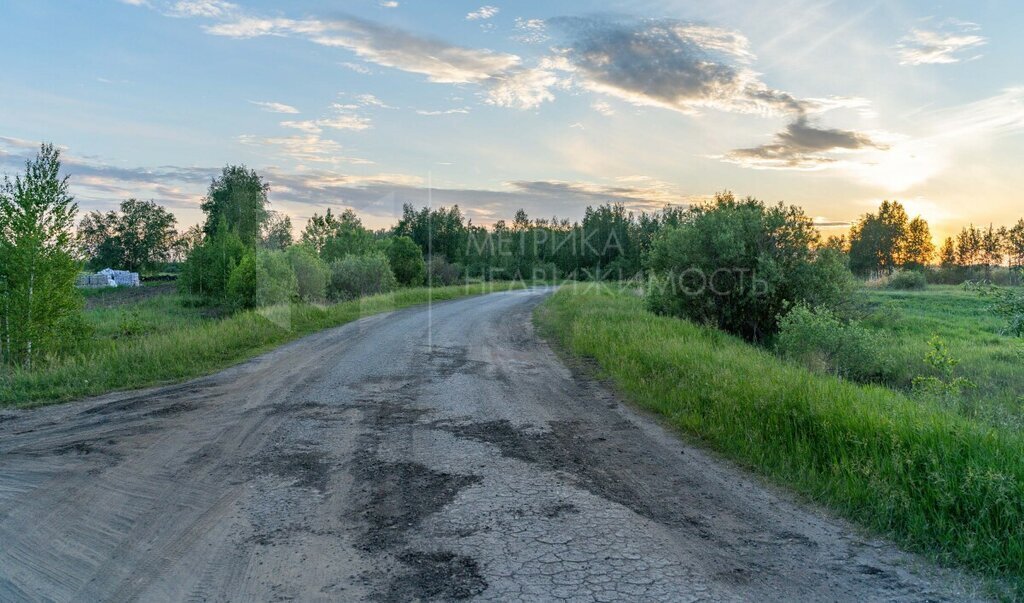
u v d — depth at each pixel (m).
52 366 11.48
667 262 19.80
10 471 5.82
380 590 3.55
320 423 7.60
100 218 99.44
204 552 4.08
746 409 6.96
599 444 6.65
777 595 3.52
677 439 6.83
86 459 6.16
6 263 14.34
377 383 10.27
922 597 3.52
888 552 4.12
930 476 4.62
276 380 10.55
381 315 23.42
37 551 4.12
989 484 4.28
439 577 3.71
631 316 18.22
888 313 22.11
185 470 5.79
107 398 9.33
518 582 3.64
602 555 4.01
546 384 10.15
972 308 27.83
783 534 4.39
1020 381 12.85
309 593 3.53
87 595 3.55
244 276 24.94
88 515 4.72
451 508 4.83
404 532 4.38
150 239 101.12
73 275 15.47
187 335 14.27
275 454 6.30
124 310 32.88
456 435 7.04
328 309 21.98
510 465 5.92
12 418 8.16
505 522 4.55
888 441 5.38
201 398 9.13
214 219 66.06
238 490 5.25
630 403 8.66
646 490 5.25
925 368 13.84
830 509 4.85
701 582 3.66
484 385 10.07
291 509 4.82
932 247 98.44
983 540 4.04
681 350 10.94
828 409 6.26
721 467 5.87
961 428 5.39
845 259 18.42
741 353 12.32
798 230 17.98
